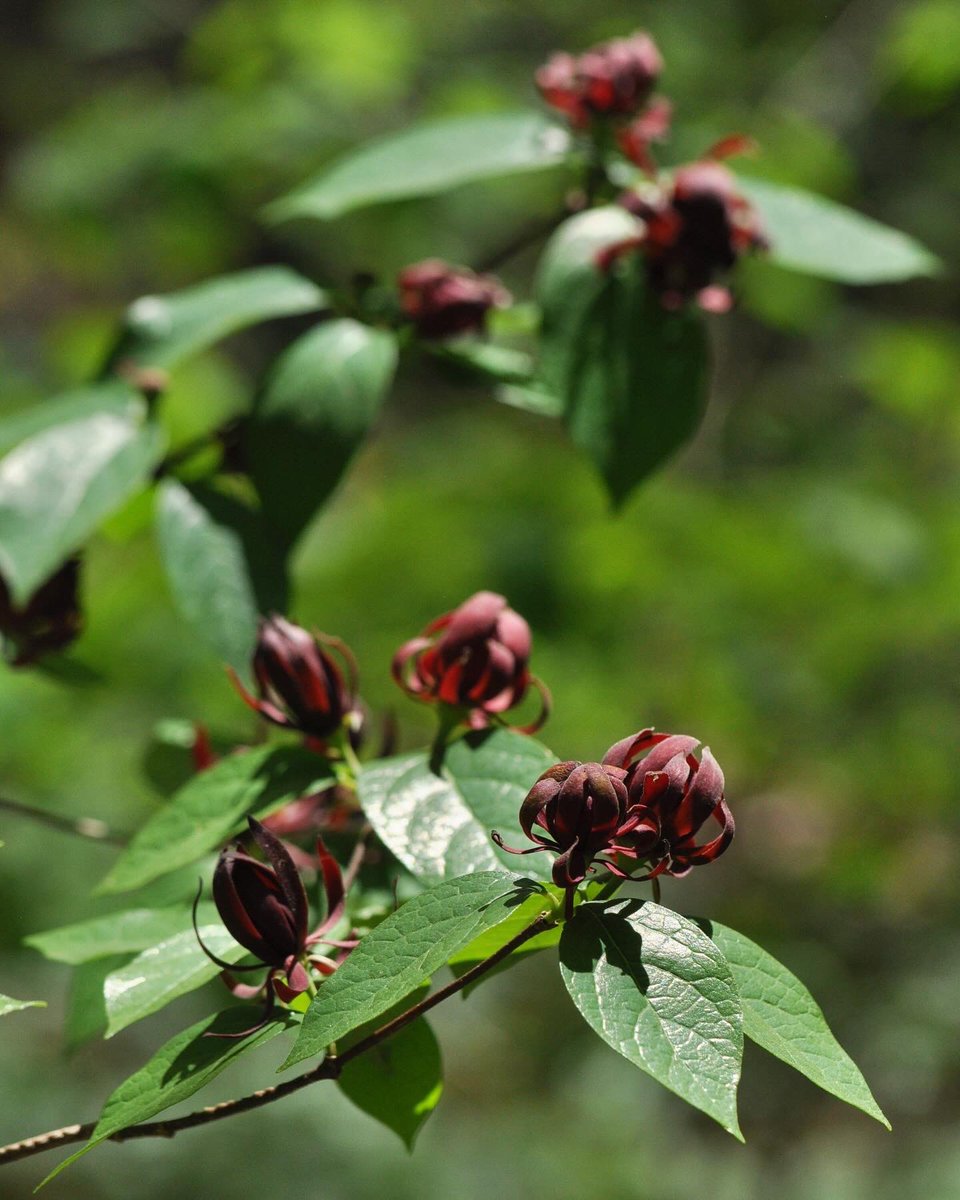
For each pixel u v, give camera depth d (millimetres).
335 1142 8430
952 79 9078
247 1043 1868
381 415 10398
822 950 9797
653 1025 1641
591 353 3010
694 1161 9383
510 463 8117
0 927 7691
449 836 2178
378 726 7574
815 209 3332
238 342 13984
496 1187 8664
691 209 2951
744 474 9555
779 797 9328
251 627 2879
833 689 8383
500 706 2312
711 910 9859
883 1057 9406
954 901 9664
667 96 9633
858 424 9648
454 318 3201
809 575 7922
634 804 1778
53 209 8133
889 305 11344
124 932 2369
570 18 10602
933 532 8297
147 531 7172
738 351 10461
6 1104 8164
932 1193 8625
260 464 2949
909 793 8969
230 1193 7938
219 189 8039
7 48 12648
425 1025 2277
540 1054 10094
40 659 3234
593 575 7383
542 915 1857
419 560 7520
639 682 7867
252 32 8430
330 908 2010
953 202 10977
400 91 9008
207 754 2848
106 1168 7980
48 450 2891
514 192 8625
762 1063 9961
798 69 10008
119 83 11773
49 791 7730
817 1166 9117
